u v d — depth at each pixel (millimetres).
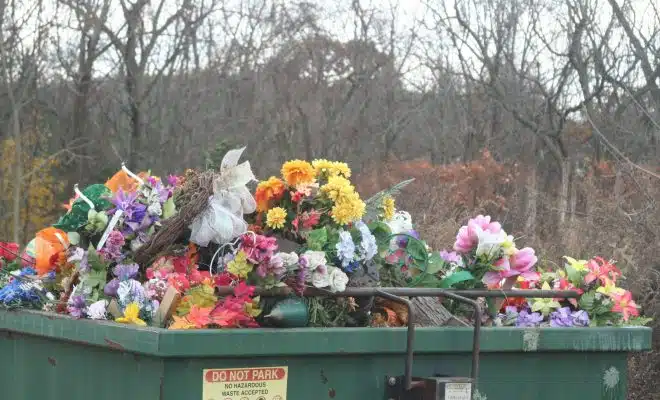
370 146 27891
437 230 10414
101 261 4031
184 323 3490
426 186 14016
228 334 3424
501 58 24078
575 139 21234
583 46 20844
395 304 4180
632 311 4344
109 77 28062
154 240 3979
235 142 27438
